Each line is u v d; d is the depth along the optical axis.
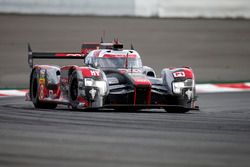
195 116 44.44
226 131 35.91
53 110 47.91
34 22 117.62
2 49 95.75
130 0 131.25
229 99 62.47
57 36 104.56
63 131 34.97
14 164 25.80
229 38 112.75
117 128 36.53
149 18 129.38
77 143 31.06
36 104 52.03
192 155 28.28
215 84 75.38
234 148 30.19
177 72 48.00
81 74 45.88
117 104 46.00
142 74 47.44
